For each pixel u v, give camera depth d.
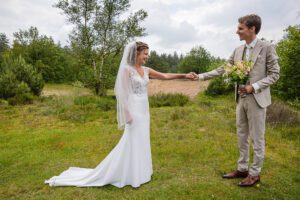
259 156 3.59
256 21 3.26
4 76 13.66
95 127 7.40
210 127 7.05
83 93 15.51
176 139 6.09
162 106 11.05
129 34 14.76
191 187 3.69
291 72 11.10
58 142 6.00
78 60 15.20
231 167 4.42
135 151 3.70
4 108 10.55
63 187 3.79
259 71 3.36
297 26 11.24
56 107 10.48
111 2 14.55
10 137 6.49
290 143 5.69
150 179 3.97
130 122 3.64
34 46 37.84
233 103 11.03
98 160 4.88
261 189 3.60
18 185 3.89
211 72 4.20
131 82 3.62
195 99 12.98
